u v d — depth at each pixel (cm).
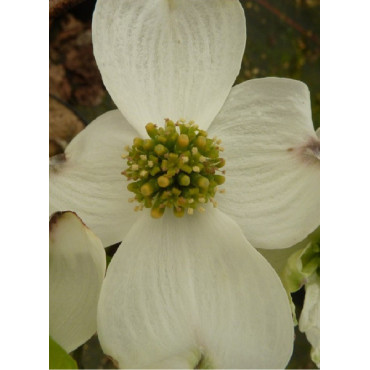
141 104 9
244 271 9
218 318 9
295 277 9
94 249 8
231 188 9
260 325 9
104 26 9
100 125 9
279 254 9
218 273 9
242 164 9
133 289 9
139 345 9
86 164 9
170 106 9
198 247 9
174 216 9
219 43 9
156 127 9
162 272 9
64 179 9
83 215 9
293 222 9
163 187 9
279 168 9
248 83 9
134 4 9
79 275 9
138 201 9
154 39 9
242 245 9
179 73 9
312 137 9
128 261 9
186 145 9
